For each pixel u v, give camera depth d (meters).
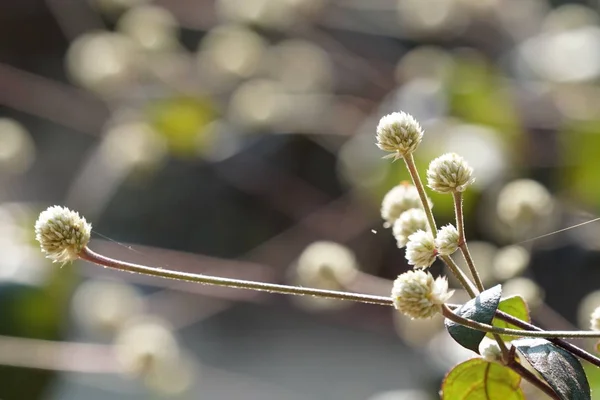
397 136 0.60
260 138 1.42
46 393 1.01
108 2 1.46
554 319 0.80
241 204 1.45
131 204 1.47
